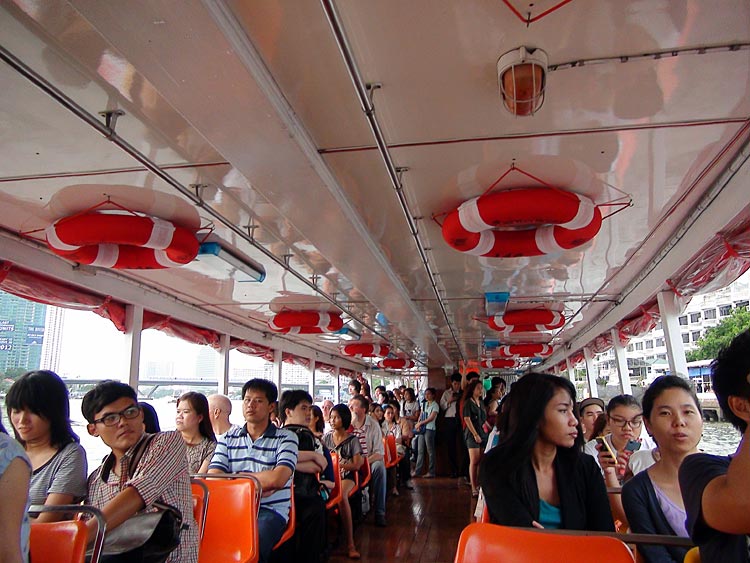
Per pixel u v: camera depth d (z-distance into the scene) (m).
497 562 1.67
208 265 5.72
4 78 2.63
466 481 9.02
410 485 8.66
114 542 2.22
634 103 2.94
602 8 2.26
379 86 2.74
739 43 2.47
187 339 8.12
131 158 3.43
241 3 2.20
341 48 2.32
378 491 6.12
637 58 2.56
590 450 3.20
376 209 4.37
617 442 3.15
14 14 2.18
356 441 5.68
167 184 3.78
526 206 3.67
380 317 8.69
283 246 5.13
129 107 2.81
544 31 2.39
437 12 2.27
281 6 2.21
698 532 1.32
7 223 4.49
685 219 4.76
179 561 2.49
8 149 3.30
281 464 3.53
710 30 2.39
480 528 1.74
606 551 1.61
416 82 2.72
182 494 2.57
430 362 15.65
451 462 9.58
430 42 2.44
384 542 5.38
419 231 4.92
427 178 3.80
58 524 2.03
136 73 2.41
